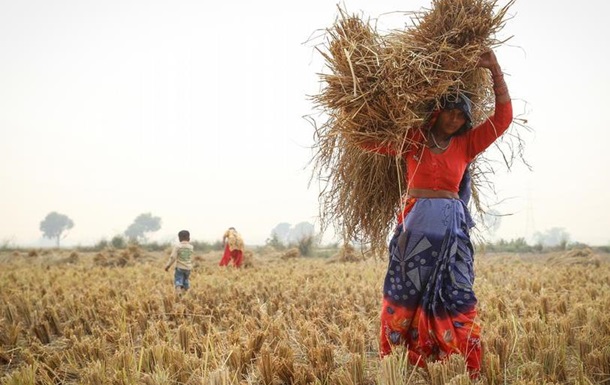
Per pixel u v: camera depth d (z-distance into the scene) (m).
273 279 10.96
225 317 6.32
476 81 3.83
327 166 4.36
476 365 3.54
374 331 5.19
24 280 11.98
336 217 4.46
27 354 4.75
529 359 4.13
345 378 3.62
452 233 3.62
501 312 5.99
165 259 21.77
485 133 3.70
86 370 4.05
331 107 3.59
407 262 3.67
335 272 12.38
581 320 5.36
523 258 20.14
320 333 5.23
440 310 3.58
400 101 3.38
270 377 3.91
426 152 3.71
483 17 3.47
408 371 3.71
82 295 8.50
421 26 3.57
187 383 3.80
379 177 4.26
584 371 3.79
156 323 5.83
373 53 3.49
